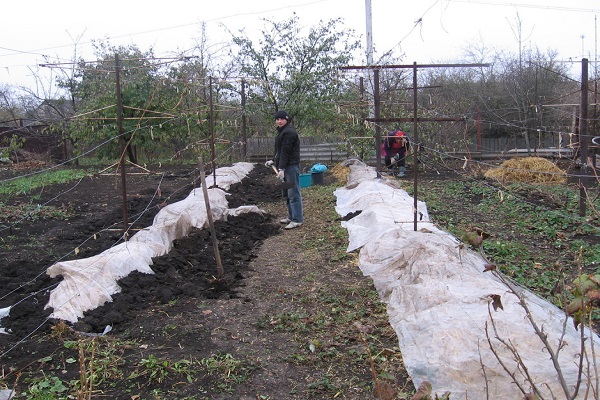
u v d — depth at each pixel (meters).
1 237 8.29
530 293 5.00
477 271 5.34
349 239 7.65
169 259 6.40
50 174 16.53
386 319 4.95
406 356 4.11
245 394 3.76
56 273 5.51
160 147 20.55
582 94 8.75
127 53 17.80
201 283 5.94
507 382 3.50
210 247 7.27
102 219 9.52
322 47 16.30
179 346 4.45
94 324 4.75
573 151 13.26
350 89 16.20
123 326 4.82
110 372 3.96
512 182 12.33
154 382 3.86
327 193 11.65
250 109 16.70
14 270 6.45
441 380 3.70
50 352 4.23
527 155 15.50
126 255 5.95
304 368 4.16
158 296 5.48
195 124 16.11
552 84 17.62
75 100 21.52
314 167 13.31
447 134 15.75
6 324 4.76
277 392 3.81
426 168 15.11
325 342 4.58
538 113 16.09
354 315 5.09
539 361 3.59
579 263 2.10
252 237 7.98
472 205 10.18
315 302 5.51
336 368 4.15
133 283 5.63
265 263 6.85
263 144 18.53
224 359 4.21
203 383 3.87
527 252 7.05
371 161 15.71
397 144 13.80
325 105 16.16
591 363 3.50
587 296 1.82
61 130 18.78
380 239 6.75
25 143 20.69
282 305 5.44
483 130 18.81
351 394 3.80
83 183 14.81
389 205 8.66
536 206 9.18
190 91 14.27
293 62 16.59
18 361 4.11
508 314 4.09
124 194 6.82
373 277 6.00
